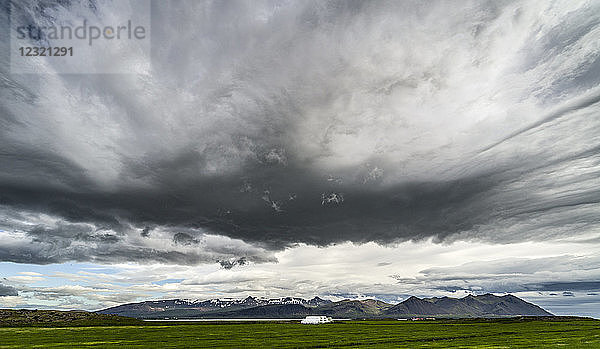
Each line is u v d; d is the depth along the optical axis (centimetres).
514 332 15838
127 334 15900
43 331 17562
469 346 10550
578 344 10675
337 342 12062
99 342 12412
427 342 11944
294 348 10625
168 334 15888
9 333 16238
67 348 10681
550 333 15025
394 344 11381
